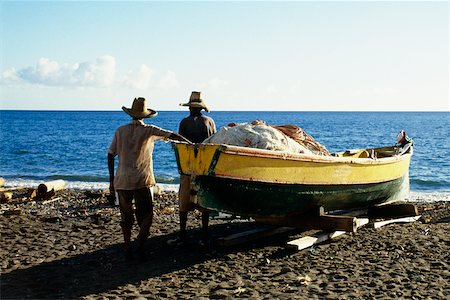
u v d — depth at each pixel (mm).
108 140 63688
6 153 43656
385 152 13547
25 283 6652
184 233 8688
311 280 6812
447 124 116500
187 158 7691
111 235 9617
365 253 8289
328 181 8945
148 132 7500
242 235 8773
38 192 16531
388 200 11359
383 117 187250
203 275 7066
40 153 44312
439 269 7434
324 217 8828
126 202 7605
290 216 9023
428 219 11883
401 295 6223
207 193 7715
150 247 8695
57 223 10750
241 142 8227
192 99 8789
